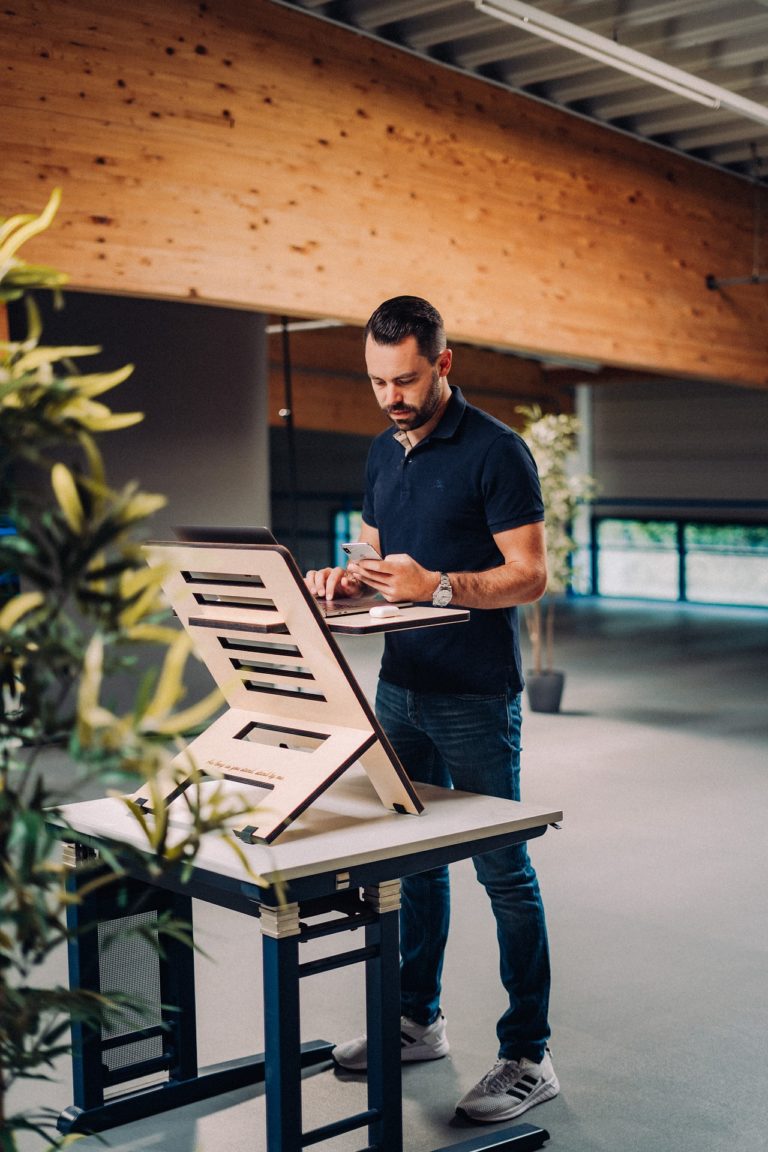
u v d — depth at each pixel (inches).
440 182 252.7
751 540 613.9
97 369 281.1
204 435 300.0
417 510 104.3
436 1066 114.3
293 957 78.2
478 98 259.6
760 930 153.1
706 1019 125.5
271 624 81.0
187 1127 102.2
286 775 83.3
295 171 226.1
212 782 93.0
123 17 200.2
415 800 87.0
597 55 218.8
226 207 215.6
